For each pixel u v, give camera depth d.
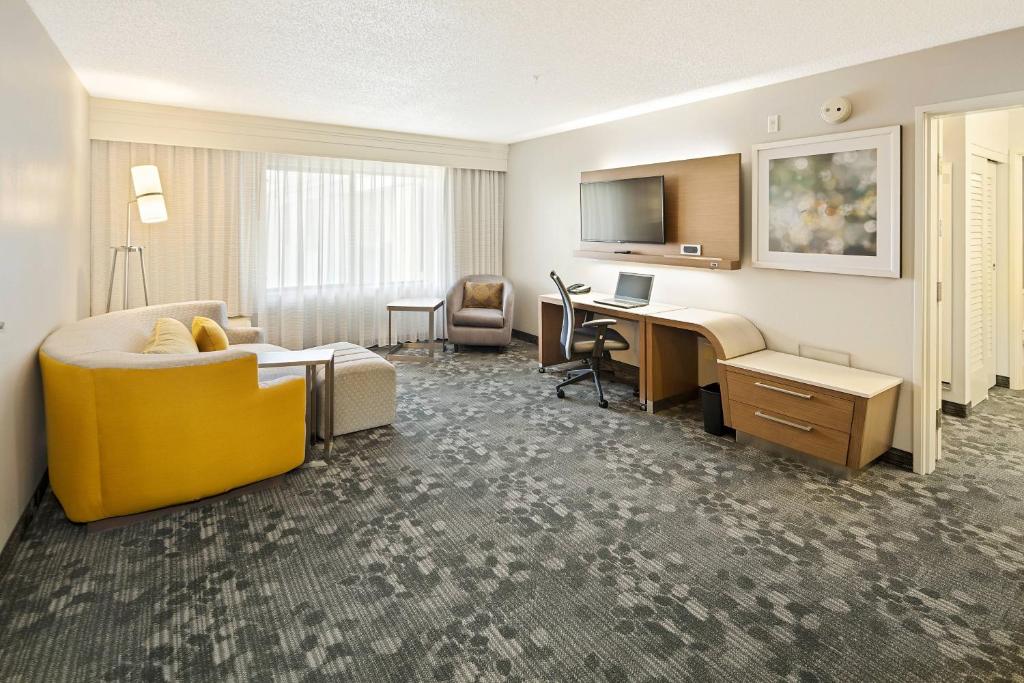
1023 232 4.75
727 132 4.28
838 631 1.92
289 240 5.84
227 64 3.65
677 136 4.70
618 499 2.90
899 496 2.93
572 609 2.04
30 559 2.31
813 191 3.68
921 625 1.95
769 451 3.54
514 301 7.00
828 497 2.92
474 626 1.94
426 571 2.27
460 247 6.86
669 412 4.32
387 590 2.14
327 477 3.14
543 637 1.89
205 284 5.35
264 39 3.17
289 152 5.55
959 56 2.99
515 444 3.65
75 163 3.97
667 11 2.69
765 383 3.48
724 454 3.50
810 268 3.73
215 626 1.93
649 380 4.29
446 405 4.46
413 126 5.77
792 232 3.82
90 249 4.77
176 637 1.88
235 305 5.50
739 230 4.15
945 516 2.72
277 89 4.29
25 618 1.96
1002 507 2.80
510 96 4.40
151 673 1.72
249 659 1.78
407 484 3.06
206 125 5.12
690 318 4.10
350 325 6.32
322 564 2.31
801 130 3.77
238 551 2.40
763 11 2.66
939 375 3.34
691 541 2.50
